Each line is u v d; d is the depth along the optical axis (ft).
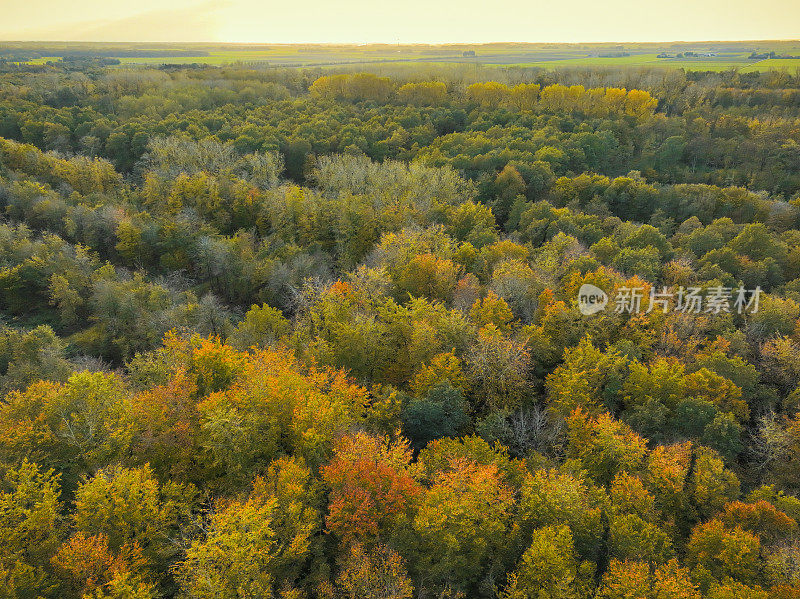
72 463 180.34
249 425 177.37
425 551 149.18
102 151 536.42
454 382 219.00
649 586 135.03
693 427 199.72
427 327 234.58
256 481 161.17
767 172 507.71
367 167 476.95
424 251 321.93
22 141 532.73
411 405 204.85
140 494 151.74
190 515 156.25
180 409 190.29
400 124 593.01
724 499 169.17
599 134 542.57
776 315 257.96
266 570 142.61
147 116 575.38
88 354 316.40
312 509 152.66
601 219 393.50
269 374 197.98
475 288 281.95
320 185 469.98
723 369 225.56
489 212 387.14
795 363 226.38
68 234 391.04
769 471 194.18
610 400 222.89
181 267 392.68
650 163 540.11
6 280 337.11
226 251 358.84
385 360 250.57
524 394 229.45
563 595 134.72
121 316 314.35
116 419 184.14
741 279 302.45
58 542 150.10
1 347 275.80
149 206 431.43
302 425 177.06
